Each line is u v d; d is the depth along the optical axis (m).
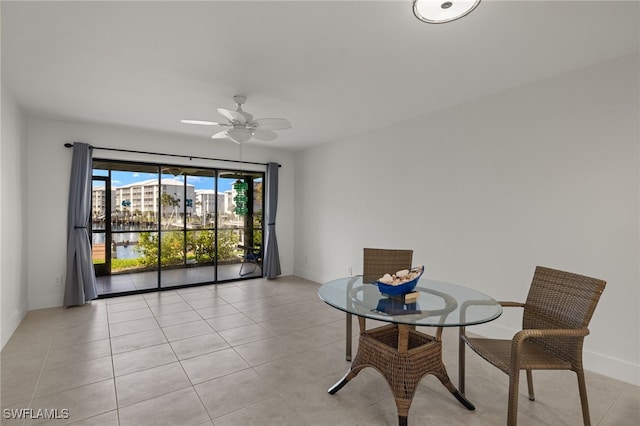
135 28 2.13
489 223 3.35
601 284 1.76
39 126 4.14
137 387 2.35
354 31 2.16
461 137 3.60
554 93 2.88
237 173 5.91
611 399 2.25
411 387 1.94
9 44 2.34
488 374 2.60
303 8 1.91
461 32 2.17
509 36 2.22
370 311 1.94
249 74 2.85
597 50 2.42
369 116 4.07
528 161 3.05
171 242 5.27
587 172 2.69
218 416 2.03
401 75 2.86
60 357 2.80
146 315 3.93
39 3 1.86
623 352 2.51
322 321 3.79
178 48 2.40
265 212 6.19
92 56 2.53
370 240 4.77
